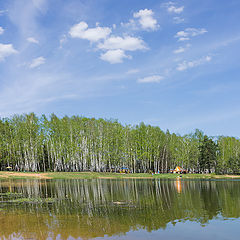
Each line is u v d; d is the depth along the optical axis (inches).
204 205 959.0
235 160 3703.3
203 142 3875.5
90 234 558.9
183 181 2394.2
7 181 2096.5
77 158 3481.8
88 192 1376.7
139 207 912.3
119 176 2987.2
